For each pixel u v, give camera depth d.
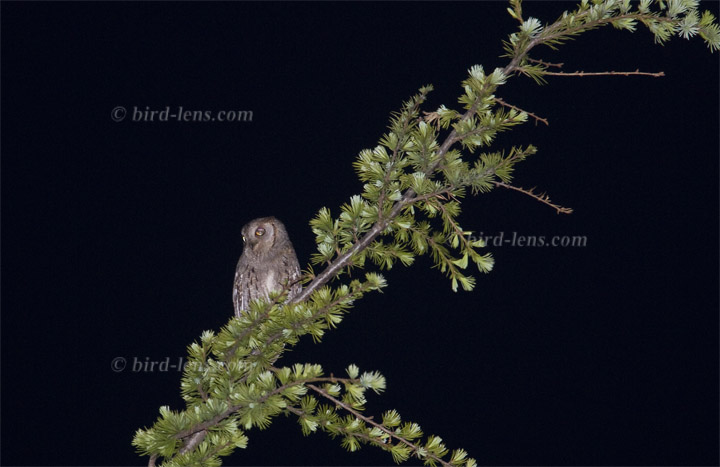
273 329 5.32
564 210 5.21
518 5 5.43
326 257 5.79
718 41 5.23
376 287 5.05
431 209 5.64
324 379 4.99
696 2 5.22
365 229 5.79
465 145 5.49
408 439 5.37
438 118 5.54
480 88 5.29
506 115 5.31
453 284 5.51
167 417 5.14
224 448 5.27
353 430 5.46
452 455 5.32
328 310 5.14
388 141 5.60
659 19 5.27
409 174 5.61
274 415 5.37
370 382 4.90
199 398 5.69
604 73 5.17
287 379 5.07
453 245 5.47
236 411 5.17
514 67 5.44
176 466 5.25
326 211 5.82
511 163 5.38
